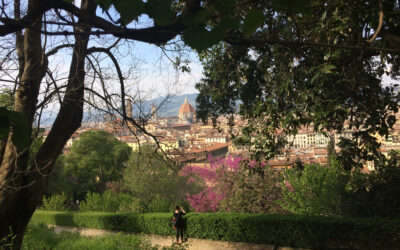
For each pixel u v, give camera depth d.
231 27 0.96
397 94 5.89
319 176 13.39
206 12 0.94
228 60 8.94
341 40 4.42
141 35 1.46
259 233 13.43
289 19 5.31
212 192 17.50
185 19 0.95
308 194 13.70
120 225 19.06
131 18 1.06
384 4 3.76
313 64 4.46
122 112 7.05
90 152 49.72
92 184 52.06
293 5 1.02
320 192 13.30
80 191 50.91
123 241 12.87
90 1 4.48
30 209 6.58
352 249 11.20
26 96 6.24
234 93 9.58
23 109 6.20
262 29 6.18
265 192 15.79
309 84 5.57
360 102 5.85
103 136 50.69
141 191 24.19
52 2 1.54
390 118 5.74
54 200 26.69
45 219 24.73
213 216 14.69
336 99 5.45
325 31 4.32
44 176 6.25
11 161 6.14
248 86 9.50
